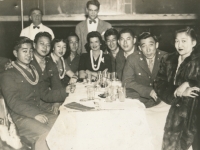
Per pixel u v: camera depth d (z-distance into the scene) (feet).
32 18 11.05
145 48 8.61
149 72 8.61
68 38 10.34
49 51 8.86
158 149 7.54
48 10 11.59
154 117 8.12
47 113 7.55
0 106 6.90
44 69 8.30
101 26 10.95
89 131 5.40
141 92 8.19
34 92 7.45
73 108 5.72
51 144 5.51
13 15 11.37
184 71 8.24
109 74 8.85
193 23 10.23
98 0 11.27
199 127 7.96
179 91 8.07
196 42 8.45
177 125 8.03
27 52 7.15
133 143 5.30
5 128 6.77
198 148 7.94
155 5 10.89
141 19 11.12
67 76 10.18
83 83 8.53
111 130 5.32
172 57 8.53
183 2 10.36
